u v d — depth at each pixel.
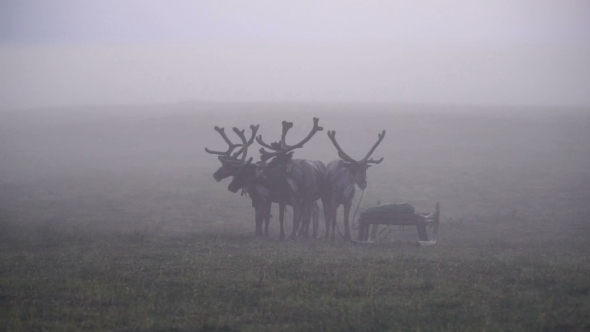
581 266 29.58
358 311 22.19
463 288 25.00
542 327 20.64
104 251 33.78
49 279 26.69
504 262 30.38
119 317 21.67
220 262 30.12
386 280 26.22
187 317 21.81
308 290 24.78
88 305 23.31
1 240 38.06
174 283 26.23
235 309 22.75
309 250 35.06
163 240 38.00
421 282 25.78
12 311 22.09
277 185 41.69
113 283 26.27
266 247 36.16
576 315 21.55
